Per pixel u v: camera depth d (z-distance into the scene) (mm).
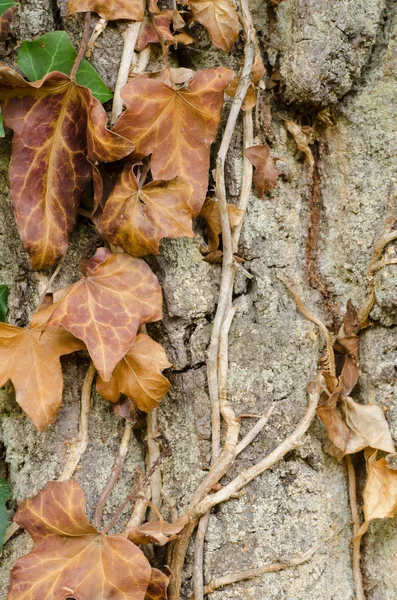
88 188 736
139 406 728
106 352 708
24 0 739
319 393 741
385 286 738
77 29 737
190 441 738
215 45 742
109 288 718
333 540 747
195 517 727
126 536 715
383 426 740
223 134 739
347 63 741
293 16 744
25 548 739
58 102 718
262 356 742
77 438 738
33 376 716
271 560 730
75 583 707
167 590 729
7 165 748
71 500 711
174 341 740
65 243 728
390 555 747
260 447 736
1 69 702
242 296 747
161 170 721
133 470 745
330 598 739
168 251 740
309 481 743
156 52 742
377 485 735
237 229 742
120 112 731
